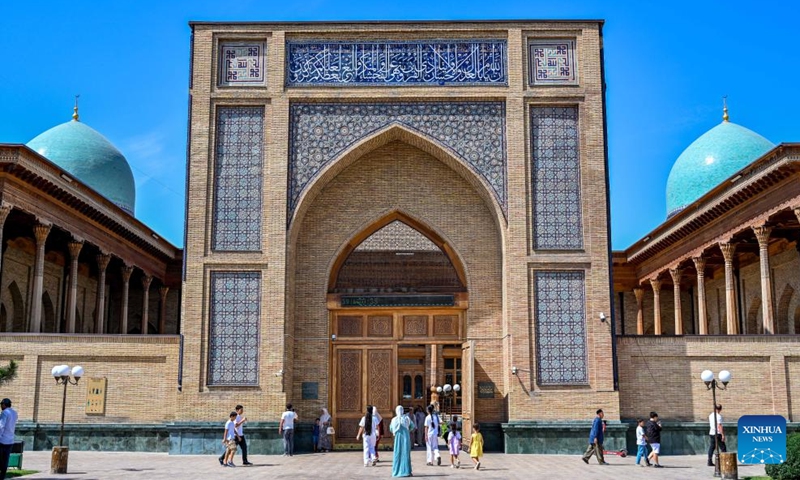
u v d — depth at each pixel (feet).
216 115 51.24
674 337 49.90
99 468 39.52
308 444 50.21
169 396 49.39
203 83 51.26
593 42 51.62
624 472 38.96
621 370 49.73
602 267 49.57
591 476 37.01
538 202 50.34
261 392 48.57
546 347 48.98
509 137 50.72
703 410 49.26
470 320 51.83
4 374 35.14
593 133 50.70
